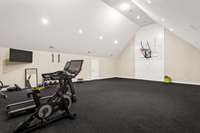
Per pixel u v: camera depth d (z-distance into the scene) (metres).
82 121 1.82
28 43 4.27
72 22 4.30
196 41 3.95
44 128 1.61
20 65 4.38
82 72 6.45
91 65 6.91
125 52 7.88
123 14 5.11
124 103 2.70
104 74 7.68
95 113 2.13
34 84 4.68
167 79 5.85
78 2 3.76
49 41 4.61
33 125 1.62
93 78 7.03
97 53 6.88
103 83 5.69
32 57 4.63
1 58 3.95
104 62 7.66
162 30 6.08
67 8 3.77
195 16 2.08
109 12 4.68
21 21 3.49
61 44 5.02
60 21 4.05
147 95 3.42
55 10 3.66
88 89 4.27
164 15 3.12
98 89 4.27
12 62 4.19
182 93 3.68
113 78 7.77
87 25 4.72
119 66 8.30
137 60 7.21
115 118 1.93
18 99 3.01
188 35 3.81
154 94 3.54
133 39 7.35
